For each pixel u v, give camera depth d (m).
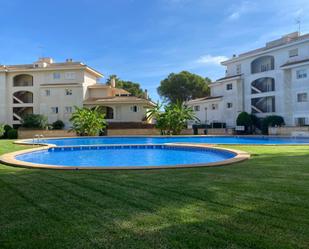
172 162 14.81
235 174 7.81
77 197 5.71
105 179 7.46
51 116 43.16
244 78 41.88
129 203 5.21
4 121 44.12
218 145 18.41
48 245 3.56
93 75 47.81
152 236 3.73
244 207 4.82
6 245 3.59
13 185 6.92
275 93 38.03
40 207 5.10
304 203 4.97
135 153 18.56
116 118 42.72
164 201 5.28
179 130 35.28
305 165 9.31
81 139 30.67
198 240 3.58
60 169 9.30
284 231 3.78
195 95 62.28
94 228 4.05
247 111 41.38
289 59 36.62
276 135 31.08
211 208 4.81
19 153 15.07
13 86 44.62
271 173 7.89
